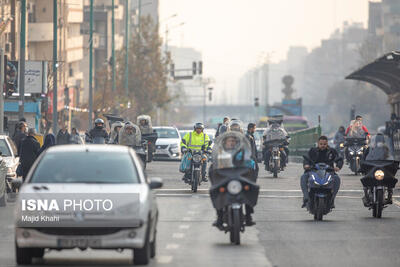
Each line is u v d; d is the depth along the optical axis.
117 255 36.03
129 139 90.44
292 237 42.25
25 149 66.44
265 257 35.62
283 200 63.06
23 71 101.31
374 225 47.50
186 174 69.19
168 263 34.03
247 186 39.16
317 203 49.78
